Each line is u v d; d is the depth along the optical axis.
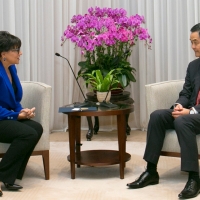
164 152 2.99
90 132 4.35
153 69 4.60
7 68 3.08
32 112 3.01
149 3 4.49
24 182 3.12
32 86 3.32
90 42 3.67
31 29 4.47
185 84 3.22
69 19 4.56
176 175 3.23
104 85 3.30
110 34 3.71
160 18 4.49
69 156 3.32
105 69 4.08
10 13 4.34
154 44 4.53
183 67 4.53
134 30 4.02
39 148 3.10
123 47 4.32
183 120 2.79
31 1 4.43
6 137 2.91
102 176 3.25
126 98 4.12
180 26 4.48
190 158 2.74
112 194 2.85
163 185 3.01
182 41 4.50
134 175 3.25
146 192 2.87
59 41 4.57
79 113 3.07
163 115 2.94
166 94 3.24
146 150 2.96
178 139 2.80
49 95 3.10
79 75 3.87
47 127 3.11
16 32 4.43
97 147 4.08
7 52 2.96
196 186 2.75
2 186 3.02
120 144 3.13
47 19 4.51
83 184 3.07
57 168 3.46
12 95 3.04
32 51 4.50
